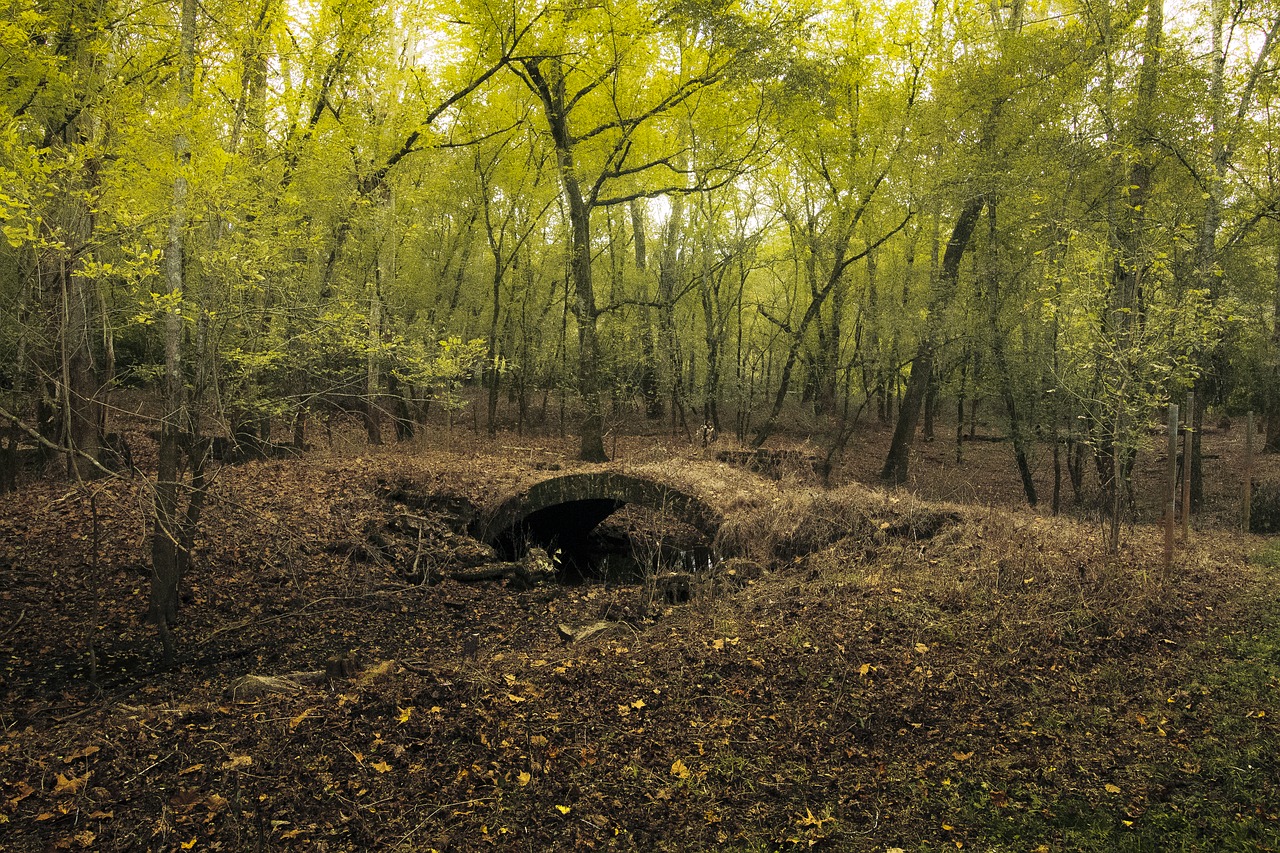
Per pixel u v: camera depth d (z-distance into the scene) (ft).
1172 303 28.37
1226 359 61.21
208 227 21.16
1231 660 18.40
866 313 57.21
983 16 52.11
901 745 15.64
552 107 50.16
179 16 24.29
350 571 31.53
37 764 14.26
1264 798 12.92
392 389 54.13
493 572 32.89
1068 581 23.62
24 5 18.94
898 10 56.24
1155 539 31.14
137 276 19.61
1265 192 42.63
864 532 29.91
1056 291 34.27
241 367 25.64
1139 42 40.91
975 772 14.61
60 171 17.67
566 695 17.54
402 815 13.14
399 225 43.65
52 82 20.97
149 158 19.21
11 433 35.45
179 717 16.42
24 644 23.22
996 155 44.78
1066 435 43.09
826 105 50.08
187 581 28.22
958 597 22.74
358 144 37.29
